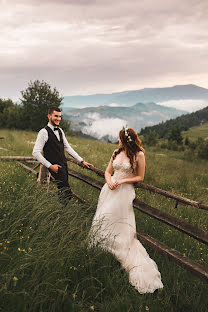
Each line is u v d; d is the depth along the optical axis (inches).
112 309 93.0
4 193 160.1
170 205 227.8
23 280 93.3
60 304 89.0
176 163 642.2
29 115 1115.9
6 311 83.1
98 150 661.9
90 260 108.5
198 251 143.5
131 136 138.2
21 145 499.2
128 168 139.0
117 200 138.1
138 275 113.7
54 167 166.1
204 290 110.7
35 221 128.7
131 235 132.0
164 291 109.3
